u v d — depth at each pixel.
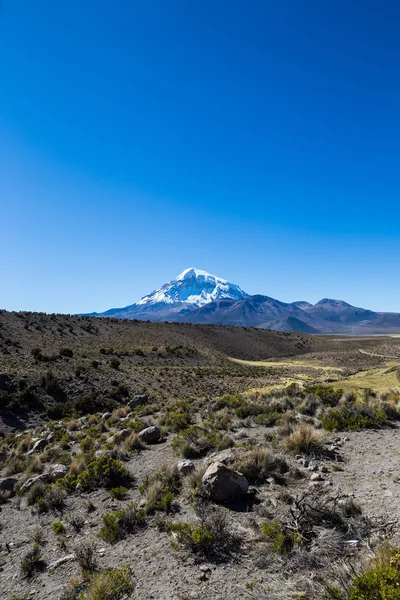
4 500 11.71
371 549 5.29
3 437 27.72
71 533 8.23
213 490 8.12
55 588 6.13
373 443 10.99
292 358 133.62
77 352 61.34
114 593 5.39
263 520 6.92
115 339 93.38
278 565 5.46
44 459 16.22
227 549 6.20
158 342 102.69
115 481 11.04
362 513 6.50
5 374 36.72
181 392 45.56
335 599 4.18
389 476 8.13
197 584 5.41
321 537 5.84
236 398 21.52
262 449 9.95
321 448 10.61
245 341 151.88
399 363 89.06
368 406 14.50
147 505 8.47
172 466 10.52
